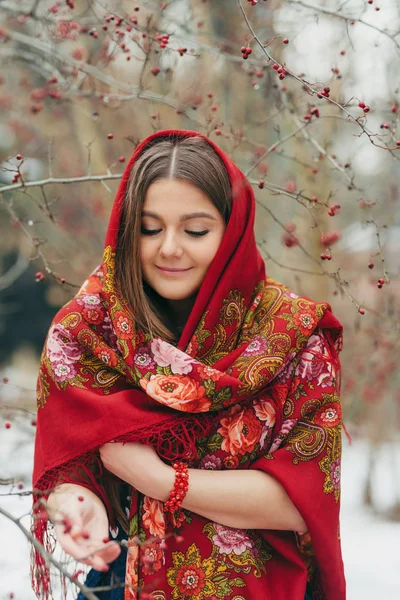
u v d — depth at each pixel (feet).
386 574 19.54
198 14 16.10
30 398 16.66
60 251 24.32
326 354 7.85
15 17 13.79
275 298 7.98
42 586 7.43
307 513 7.32
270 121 16.66
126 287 7.75
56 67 14.17
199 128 14.06
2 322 43.50
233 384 7.39
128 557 7.38
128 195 7.70
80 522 7.00
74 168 23.00
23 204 23.44
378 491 26.68
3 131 22.41
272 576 7.62
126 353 7.51
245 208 7.80
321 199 18.76
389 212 18.83
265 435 7.64
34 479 7.61
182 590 7.37
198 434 7.52
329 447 7.61
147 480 7.23
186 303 8.17
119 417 7.29
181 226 7.58
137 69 17.24
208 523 7.47
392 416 24.77
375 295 19.93
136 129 20.93
